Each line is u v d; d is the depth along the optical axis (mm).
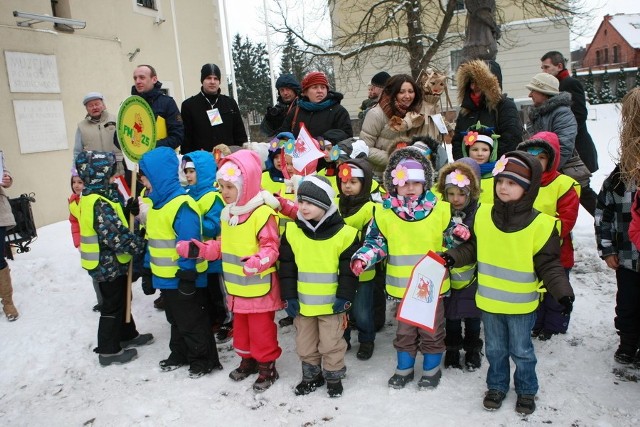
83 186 4332
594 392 3293
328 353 3438
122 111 4320
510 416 3098
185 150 6004
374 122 4773
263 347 3639
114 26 11727
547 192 3871
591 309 4562
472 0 8039
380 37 19922
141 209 4441
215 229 4223
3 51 9055
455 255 3209
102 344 4215
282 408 3396
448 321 3766
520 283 3033
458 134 4711
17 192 9289
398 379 3506
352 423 3150
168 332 4836
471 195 3598
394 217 3447
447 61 18797
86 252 4094
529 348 3104
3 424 3510
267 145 5480
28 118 9477
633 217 3123
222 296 4738
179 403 3570
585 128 5684
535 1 15695
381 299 4449
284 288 3521
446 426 3031
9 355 4477
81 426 3406
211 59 16609
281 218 4598
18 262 6707
